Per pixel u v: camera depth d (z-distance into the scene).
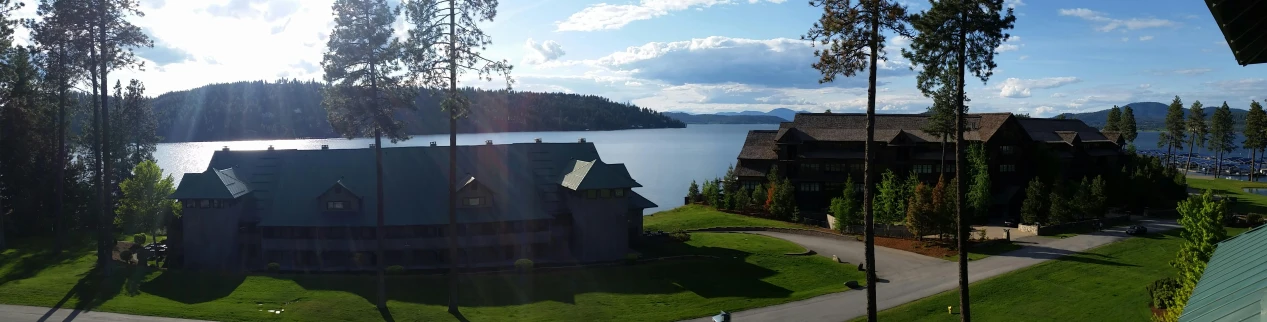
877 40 31.61
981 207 86.69
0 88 64.06
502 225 63.06
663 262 62.59
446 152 68.56
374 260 61.22
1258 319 12.45
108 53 54.16
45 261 59.34
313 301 48.00
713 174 196.00
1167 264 62.22
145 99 100.00
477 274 57.41
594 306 49.50
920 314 48.19
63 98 64.75
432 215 61.84
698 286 55.72
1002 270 61.09
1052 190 87.81
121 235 78.44
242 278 54.09
